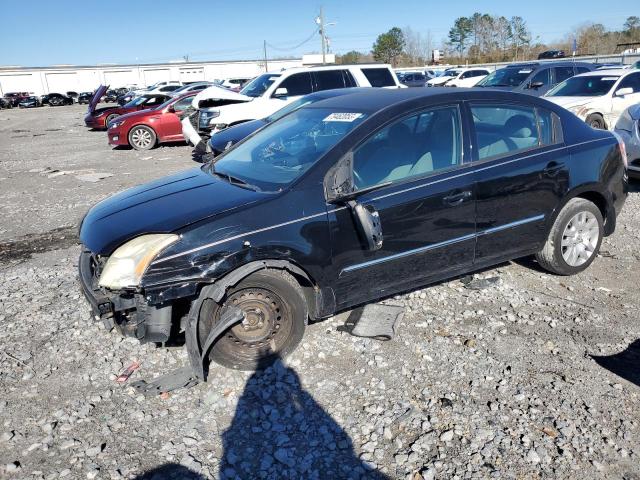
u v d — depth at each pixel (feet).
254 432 9.73
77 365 11.92
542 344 12.33
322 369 11.54
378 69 39.93
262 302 11.37
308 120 14.21
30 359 12.19
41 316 14.30
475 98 13.79
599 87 39.32
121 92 197.77
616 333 12.73
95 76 244.22
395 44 246.47
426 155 13.02
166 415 10.21
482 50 236.02
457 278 15.85
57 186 33.04
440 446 9.24
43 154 49.26
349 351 12.18
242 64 263.29
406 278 13.08
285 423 9.95
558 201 14.78
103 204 13.00
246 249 10.77
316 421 9.97
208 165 14.84
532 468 8.72
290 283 11.46
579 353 11.94
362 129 12.30
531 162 14.15
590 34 218.18
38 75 236.22
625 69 40.93
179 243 10.46
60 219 24.95
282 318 11.61
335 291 12.10
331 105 14.48
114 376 11.46
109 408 10.43
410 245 12.73
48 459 9.12
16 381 11.37
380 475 8.68
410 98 13.24
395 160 12.64
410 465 8.85
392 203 12.27
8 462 9.06
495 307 14.12
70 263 18.61
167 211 11.32
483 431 9.55
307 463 8.96
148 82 252.62
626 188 16.22
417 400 10.47
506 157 13.88
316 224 11.47
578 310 13.89
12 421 10.10
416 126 13.00
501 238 14.17
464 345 12.36
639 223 20.99
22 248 20.68
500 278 15.83
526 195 14.17
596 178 15.26
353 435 9.59
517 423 9.75
